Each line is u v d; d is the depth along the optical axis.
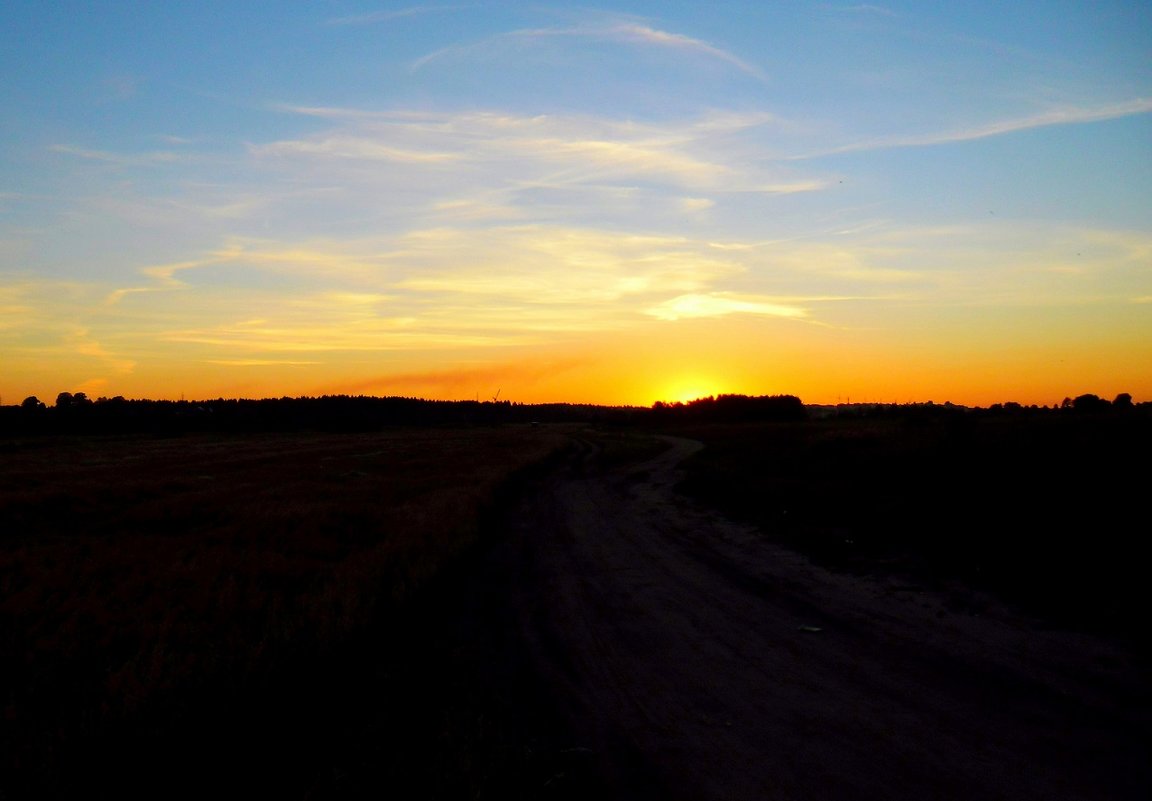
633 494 28.94
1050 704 6.43
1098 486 13.94
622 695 7.60
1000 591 10.14
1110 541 11.01
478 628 10.62
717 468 33.94
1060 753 5.52
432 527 18.80
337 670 8.75
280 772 6.24
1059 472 15.66
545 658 9.05
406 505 23.72
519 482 35.59
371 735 6.85
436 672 8.66
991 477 16.77
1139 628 8.01
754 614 10.46
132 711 7.08
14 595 12.73
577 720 7.01
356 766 6.21
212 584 12.93
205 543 17.92
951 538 13.26
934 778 5.32
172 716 7.03
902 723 6.32
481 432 110.25
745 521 19.34
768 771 5.67
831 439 34.88
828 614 10.12
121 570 14.88
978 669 7.45
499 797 5.52
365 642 9.91
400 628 10.73
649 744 6.35
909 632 8.91
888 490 19.23
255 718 7.25
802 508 19.48
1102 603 8.95
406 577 13.34
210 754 6.54
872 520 16.22
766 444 44.94
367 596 11.70
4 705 7.84
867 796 5.17
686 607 11.17
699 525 19.61
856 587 11.46
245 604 11.36
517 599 12.40
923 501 16.53
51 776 5.94
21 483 33.06
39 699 7.95
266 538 18.47
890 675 7.54
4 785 5.90
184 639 9.73
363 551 15.91
